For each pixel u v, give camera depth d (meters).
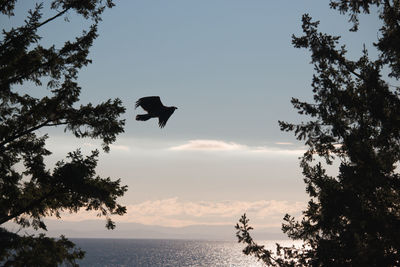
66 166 22.94
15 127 24.45
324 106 22.06
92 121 23.80
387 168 22.30
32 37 23.83
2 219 23.69
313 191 23.45
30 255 23.58
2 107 24.84
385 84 22.17
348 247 21.75
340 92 21.98
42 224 24.94
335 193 21.59
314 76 22.30
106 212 24.50
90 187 23.12
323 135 22.34
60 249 24.78
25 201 24.70
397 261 20.20
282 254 24.73
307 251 23.38
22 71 24.45
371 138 22.55
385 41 21.20
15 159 24.52
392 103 21.92
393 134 21.78
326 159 22.95
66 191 23.23
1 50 23.38
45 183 23.05
